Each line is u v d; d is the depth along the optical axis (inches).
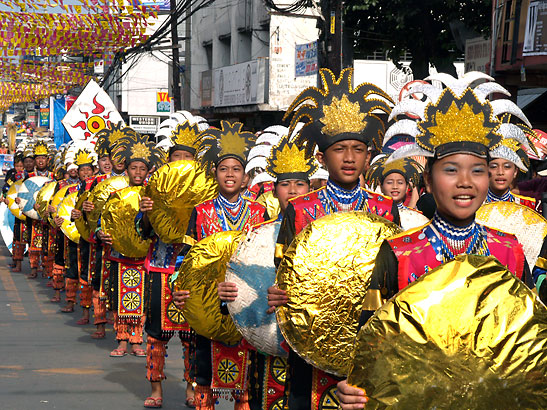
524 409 104.2
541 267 156.7
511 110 152.0
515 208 178.2
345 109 159.5
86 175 454.0
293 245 149.6
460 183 115.8
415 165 267.3
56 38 813.2
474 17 630.5
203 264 211.9
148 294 263.7
